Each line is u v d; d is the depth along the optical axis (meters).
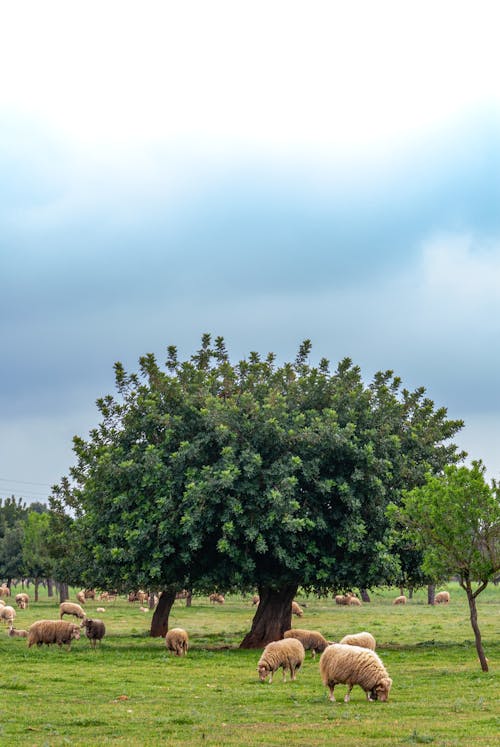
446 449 47.34
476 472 31.50
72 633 40.25
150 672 32.66
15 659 36.41
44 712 23.25
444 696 25.75
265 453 41.91
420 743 18.14
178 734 19.81
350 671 24.95
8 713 22.88
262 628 43.44
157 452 42.22
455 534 31.38
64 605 65.88
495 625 59.22
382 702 24.59
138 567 41.84
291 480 39.31
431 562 32.28
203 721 21.80
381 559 40.47
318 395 45.66
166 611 50.72
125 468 42.25
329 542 41.88
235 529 39.50
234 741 18.75
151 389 46.31
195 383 46.16
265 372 48.03
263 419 42.16
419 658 37.69
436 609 80.88
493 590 120.44
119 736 19.61
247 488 39.88
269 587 43.53
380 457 43.16
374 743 18.20
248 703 25.22
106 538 44.91
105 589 50.59
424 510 32.44
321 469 42.34
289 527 38.25
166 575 42.41
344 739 18.80
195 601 106.38
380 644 45.06
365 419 44.19
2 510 149.50
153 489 42.25
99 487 45.56
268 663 29.97
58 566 70.69
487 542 31.42
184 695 26.84
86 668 33.75
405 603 94.38
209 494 39.56
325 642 38.66
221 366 48.84
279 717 22.41
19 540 113.00
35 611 81.06
